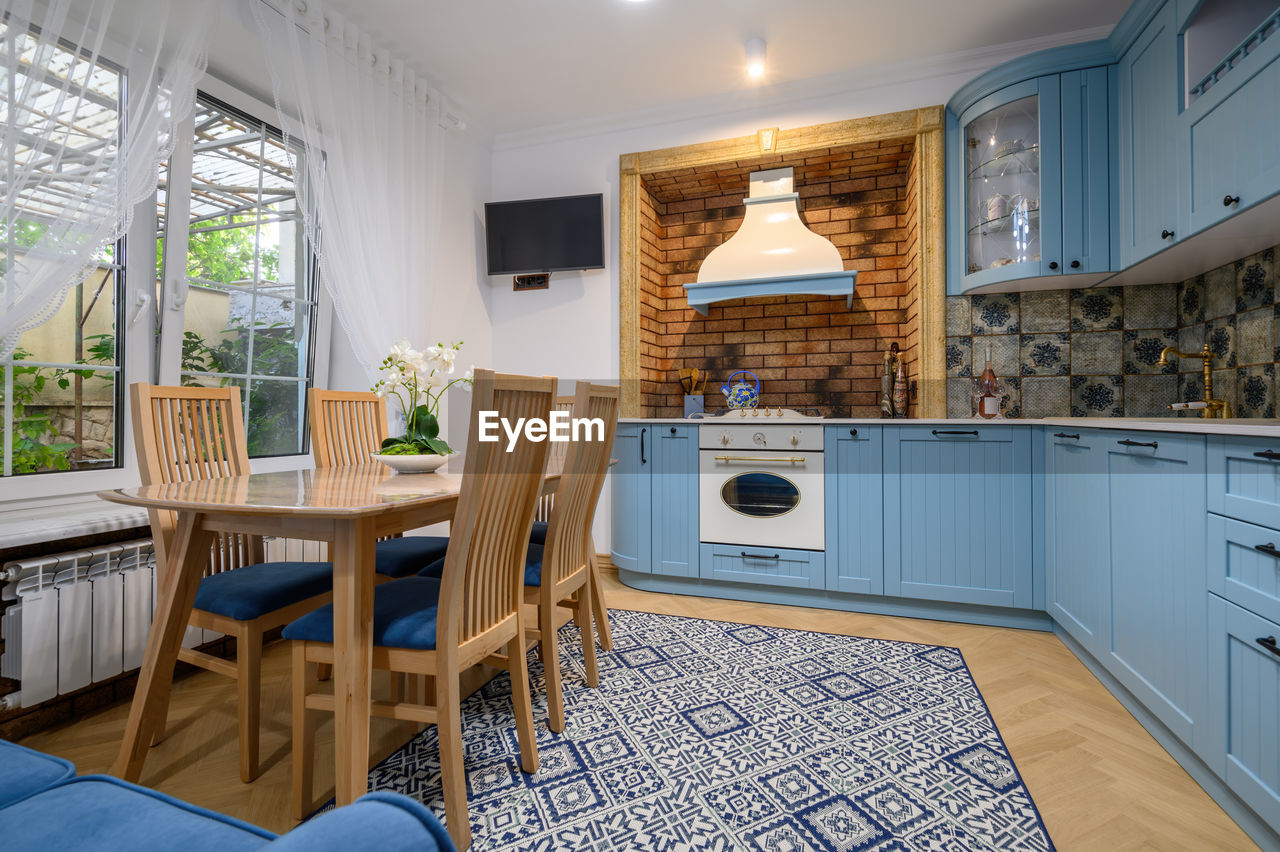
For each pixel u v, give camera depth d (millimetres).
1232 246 2209
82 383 2135
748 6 2654
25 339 1978
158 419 1813
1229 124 1882
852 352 3619
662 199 3992
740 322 3838
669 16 2725
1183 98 2141
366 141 2762
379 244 2812
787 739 1758
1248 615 1317
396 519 1432
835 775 1580
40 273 1654
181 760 1668
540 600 1843
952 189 3074
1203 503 1487
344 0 2604
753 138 3400
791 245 3318
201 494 1420
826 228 3668
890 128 3148
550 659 1810
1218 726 1421
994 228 2840
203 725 1868
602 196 3697
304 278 2945
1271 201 1744
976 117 2877
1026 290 3004
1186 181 2113
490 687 2139
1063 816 1410
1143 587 1772
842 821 1400
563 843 1331
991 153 2846
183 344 2467
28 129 1617
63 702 1909
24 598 1721
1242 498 1341
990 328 3064
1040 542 2602
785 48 2975
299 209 2826
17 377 1974
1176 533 1605
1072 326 2967
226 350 2639
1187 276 2725
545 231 3771
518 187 3941
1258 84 1752
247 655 1553
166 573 1586
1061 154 2660
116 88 1950
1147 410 2871
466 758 1670
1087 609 2164
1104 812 1425
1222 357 2500
